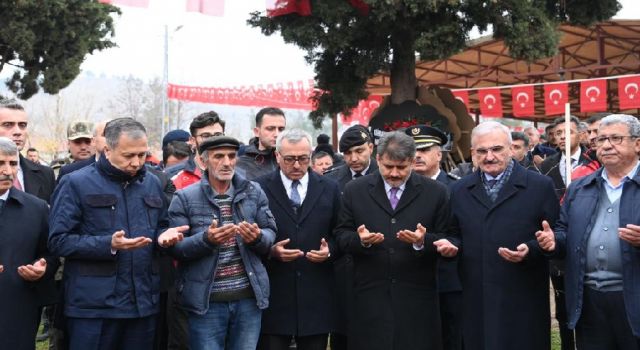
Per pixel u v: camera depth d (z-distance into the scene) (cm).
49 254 430
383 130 1277
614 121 414
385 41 1309
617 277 410
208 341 424
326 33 1226
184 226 412
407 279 444
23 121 517
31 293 418
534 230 438
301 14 1240
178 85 1911
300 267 456
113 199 413
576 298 422
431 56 1205
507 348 430
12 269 409
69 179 416
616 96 2392
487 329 434
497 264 437
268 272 459
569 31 1919
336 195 480
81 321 404
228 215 436
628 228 383
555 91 1312
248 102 1911
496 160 438
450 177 588
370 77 1354
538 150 898
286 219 462
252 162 568
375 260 447
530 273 438
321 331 455
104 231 409
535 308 437
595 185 429
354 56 1341
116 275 407
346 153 567
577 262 423
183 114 3662
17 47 1722
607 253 412
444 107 1243
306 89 1888
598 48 1912
